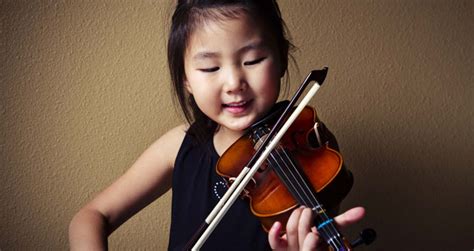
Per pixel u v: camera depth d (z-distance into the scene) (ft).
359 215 2.45
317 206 2.61
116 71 3.59
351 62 3.69
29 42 3.51
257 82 2.70
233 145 2.96
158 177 3.33
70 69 3.56
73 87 3.58
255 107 2.76
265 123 2.89
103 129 3.64
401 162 3.81
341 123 3.74
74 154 3.64
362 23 3.66
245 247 3.06
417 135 3.79
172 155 3.29
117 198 3.27
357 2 3.64
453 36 3.73
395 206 3.85
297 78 3.67
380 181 3.82
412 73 3.73
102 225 3.14
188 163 3.21
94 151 3.66
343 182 2.73
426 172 3.84
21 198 3.63
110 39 3.56
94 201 3.26
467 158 3.85
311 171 2.77
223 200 2.69
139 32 3.57
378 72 3.71
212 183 3.14
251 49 2.68
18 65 3.52
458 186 3.87
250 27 2.66
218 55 2.68
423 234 3.90
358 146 3.77
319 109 3.72
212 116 2.81
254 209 2.75
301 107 2.64
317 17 3.63
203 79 2.73
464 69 3.76
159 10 3.56
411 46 3.71
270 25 2.74
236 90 2.69
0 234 3.64
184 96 3.13
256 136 2.87
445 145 3.82
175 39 2.85
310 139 2.89
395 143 3.79
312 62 3.67
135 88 3.62
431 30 3.71
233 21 2.65
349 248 2.42
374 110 3.75
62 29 3.52
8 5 3.46
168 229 3.79
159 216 3.77
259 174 2.85
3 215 3.62
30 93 3.55
